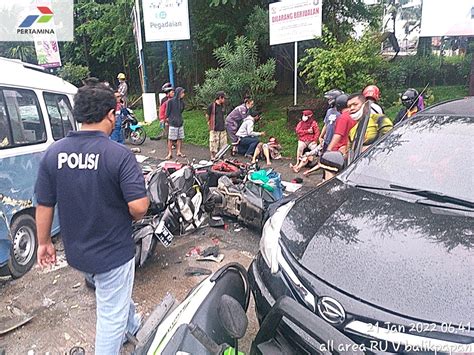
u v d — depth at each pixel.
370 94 5.30
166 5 12.80
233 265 3.04
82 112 2.46
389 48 15.04
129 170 2.46
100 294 2.63
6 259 4.07
